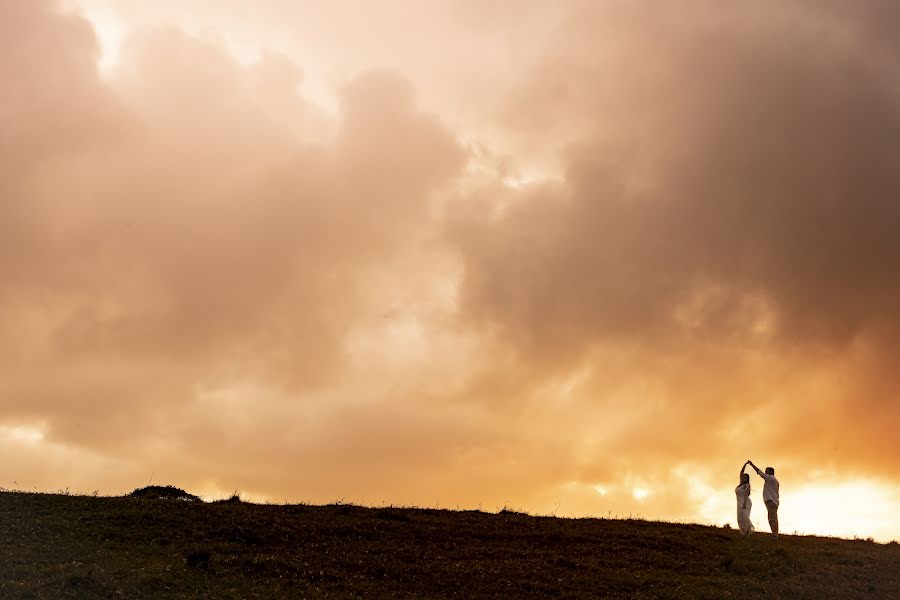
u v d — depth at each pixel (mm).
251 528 33156
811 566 32406
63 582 24797
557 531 37125
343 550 31625
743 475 39406
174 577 26469
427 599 26781
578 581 29578
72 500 35250
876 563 33188
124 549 28891
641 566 32094
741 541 36969
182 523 33000
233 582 26719
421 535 35000
